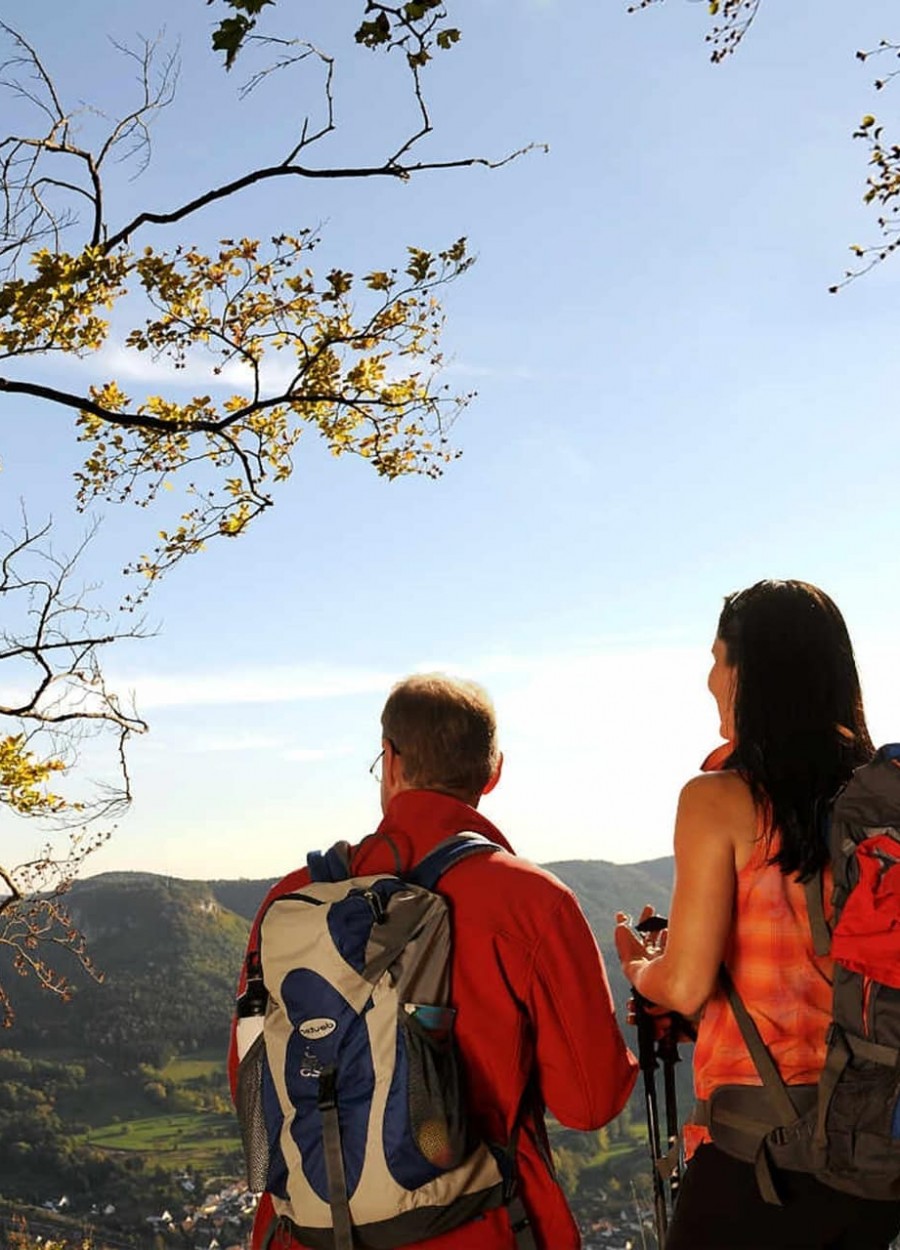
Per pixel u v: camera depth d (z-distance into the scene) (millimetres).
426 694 2068
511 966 1895
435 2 3883
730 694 2078
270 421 9094
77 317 7477
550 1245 1914
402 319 8492
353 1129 1753
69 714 9805
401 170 6320
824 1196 1813
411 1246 1778
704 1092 1953
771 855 1918
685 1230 1891
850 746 1969
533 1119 1954
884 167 4852
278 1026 1819
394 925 1821
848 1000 1768
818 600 2016
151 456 8945
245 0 3652
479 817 2051
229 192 7074
